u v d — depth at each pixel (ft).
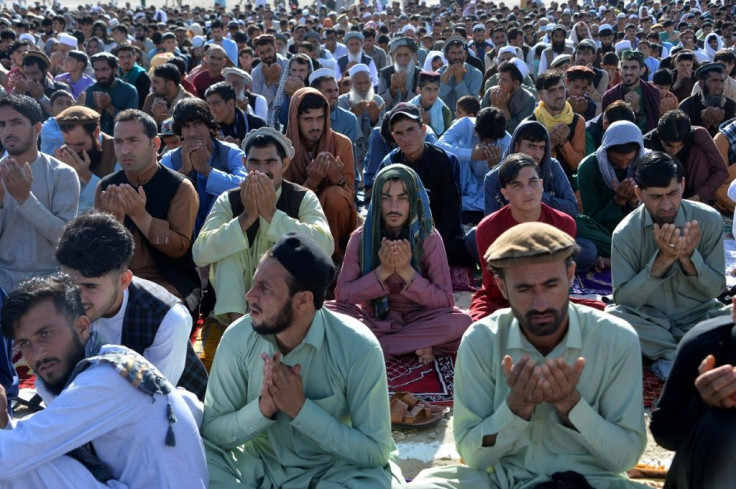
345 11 87.66
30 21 55.62
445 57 35.27
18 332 7.55
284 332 8.49
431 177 18.06
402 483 8.71
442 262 13.75
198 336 14.76
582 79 26.63
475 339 8.65
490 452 8.32
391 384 12.82
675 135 18.66
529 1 92.17
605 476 8.36
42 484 7.35
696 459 7.58
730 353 7.60
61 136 20.20
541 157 17.29
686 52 31.81
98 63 26.73
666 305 13.17
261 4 92.58
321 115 18.42
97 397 7.25
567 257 7.94
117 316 9.45
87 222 9.08
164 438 7.53
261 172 14.53
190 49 44.45
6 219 14.23
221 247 13.89
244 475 8.76
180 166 18.20
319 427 8.24
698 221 12.83
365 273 13.71
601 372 8.32
